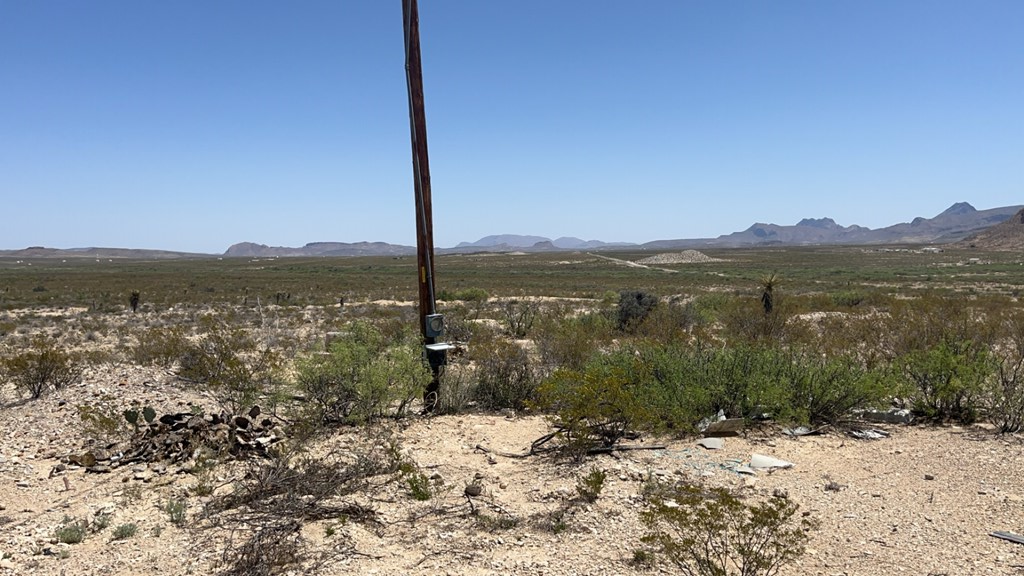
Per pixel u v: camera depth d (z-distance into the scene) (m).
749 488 5.92
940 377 8.68
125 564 4.48
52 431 8.36
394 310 34.88
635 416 7.36
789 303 25.16
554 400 7.93
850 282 65.31
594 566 4.43
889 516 5.23
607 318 21.61
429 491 5.95
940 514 5.25
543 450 7.29
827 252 195.38
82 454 7.33
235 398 8.79
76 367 13.15
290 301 46.16
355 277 91.38
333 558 4.55
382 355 9.05
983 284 58.47
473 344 16.72
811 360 9.45
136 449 7.37
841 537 4.84
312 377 8.58
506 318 24.75
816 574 4.26
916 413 8.90
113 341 23.80
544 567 4.41
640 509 5.45
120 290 59.91
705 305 26.83
